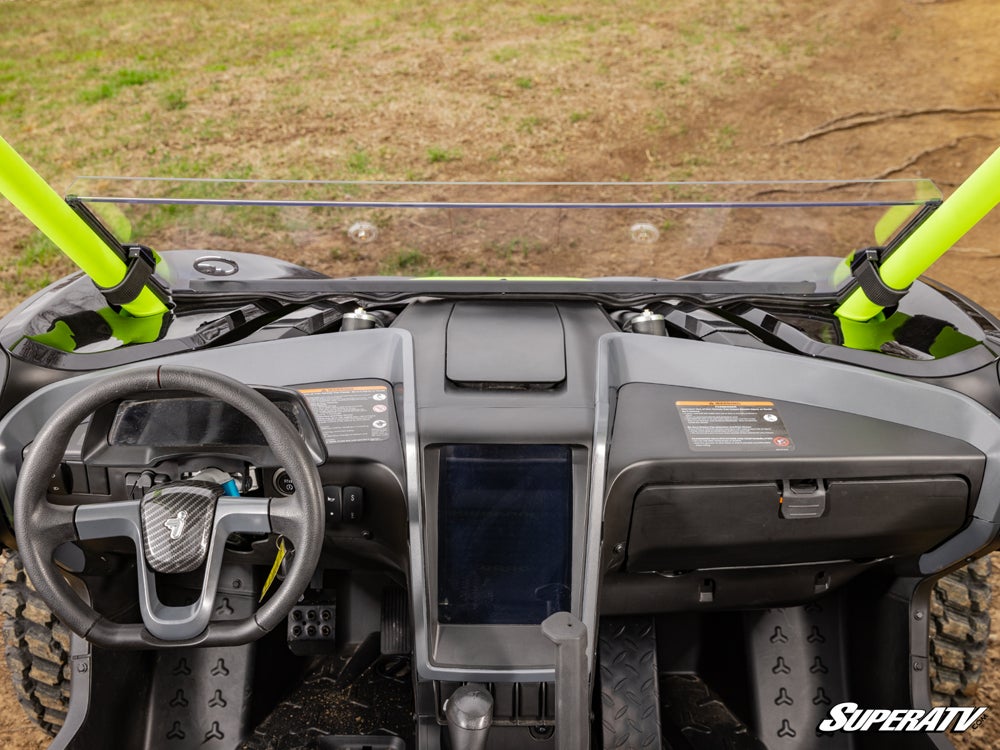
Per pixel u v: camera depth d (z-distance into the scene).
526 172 6.97
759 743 2.42
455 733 1.73
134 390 1.63
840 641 2.50
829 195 2.27
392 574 2.31
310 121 8.02
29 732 2.70
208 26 11.11
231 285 2.43
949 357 2.15
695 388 2.05
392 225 2.42
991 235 5.95
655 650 2.43
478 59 9.53
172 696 2.46
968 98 8.30
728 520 2.00
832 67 9.18
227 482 1.82
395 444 1.94
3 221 6.08
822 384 2.07
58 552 2.02
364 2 11.89
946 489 2.00
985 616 2.40
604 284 2.42
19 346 2.11
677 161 7.21
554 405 1.91
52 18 11.59
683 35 10.26
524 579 1.92
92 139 7.80
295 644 2.56
